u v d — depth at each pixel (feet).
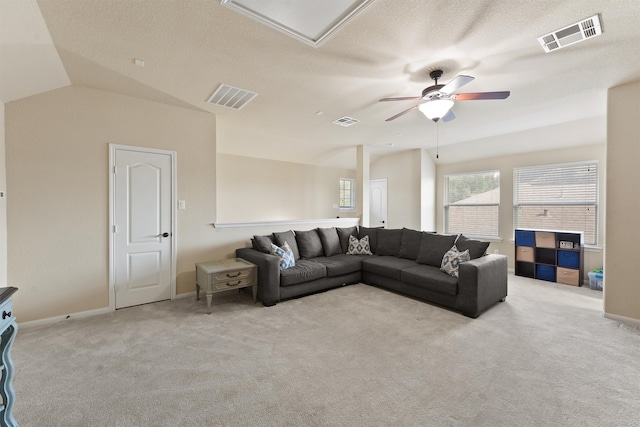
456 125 14.64
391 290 13.42
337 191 25.20
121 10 6.15
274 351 7.76
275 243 14.08
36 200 9.51
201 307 11.18
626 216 9.74
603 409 5.49
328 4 5.87
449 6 5.94
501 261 11.48
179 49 7.72
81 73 9.20
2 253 8.89
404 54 7.86
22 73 8.00
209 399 5.83
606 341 8.29
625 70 8.75
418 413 5.42
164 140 11.85
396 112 12.75
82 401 5.74
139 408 5.56
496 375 6.63
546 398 5.81
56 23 6.59
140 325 9.47
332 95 10.81
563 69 8.67
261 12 6.15
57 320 9.83
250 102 11.57
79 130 10.18
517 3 5.86
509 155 17.99
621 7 5.95
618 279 9.89
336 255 15.83
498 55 7.88
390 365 7.07
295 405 5.66
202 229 12.88
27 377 6.53
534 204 16.98
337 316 10.23
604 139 14.39
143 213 11.48
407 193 21.61
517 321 9.78
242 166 20.01
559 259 15.03
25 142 9.32
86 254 10.36
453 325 9.45
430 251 13.33
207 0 5.81
